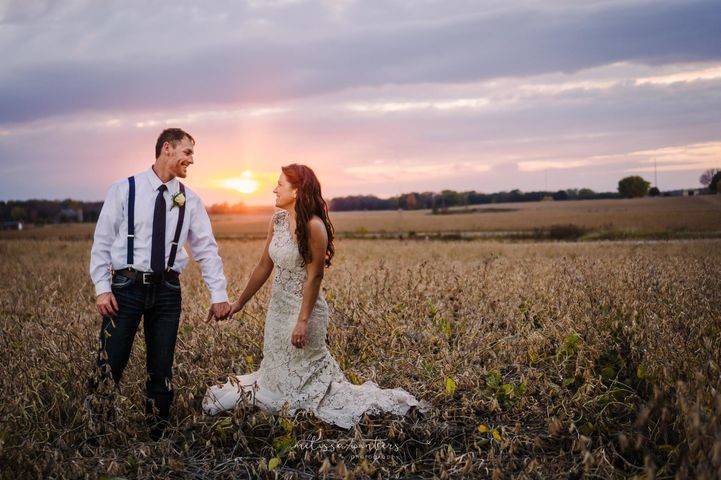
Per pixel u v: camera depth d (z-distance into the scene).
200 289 8.48
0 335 5.30
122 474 3.42
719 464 2.68
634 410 4.01
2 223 78.06
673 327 5.19
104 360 4.03
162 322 4.18
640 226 58.88
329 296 7.00
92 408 3.87
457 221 79.88
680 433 3.46
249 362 5.11
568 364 5.00
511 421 4.15
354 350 5.77
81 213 87.06
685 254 16.16
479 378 4.68
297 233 4.18
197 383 4.43
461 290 7.36
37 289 9.03
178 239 4.20
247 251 21.59
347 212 128.12
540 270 9.47
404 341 5.61
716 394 3.08
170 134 4.16
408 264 12.17
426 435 3.96
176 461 3.45
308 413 4.13
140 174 4.20
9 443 3.43
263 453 3.85
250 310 6.61
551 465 3.45
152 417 4.03
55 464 3.26
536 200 130.12
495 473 3.15
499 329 6.16
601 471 3.33
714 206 89.75
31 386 4.09
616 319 5.86
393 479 3.46
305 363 4.28
